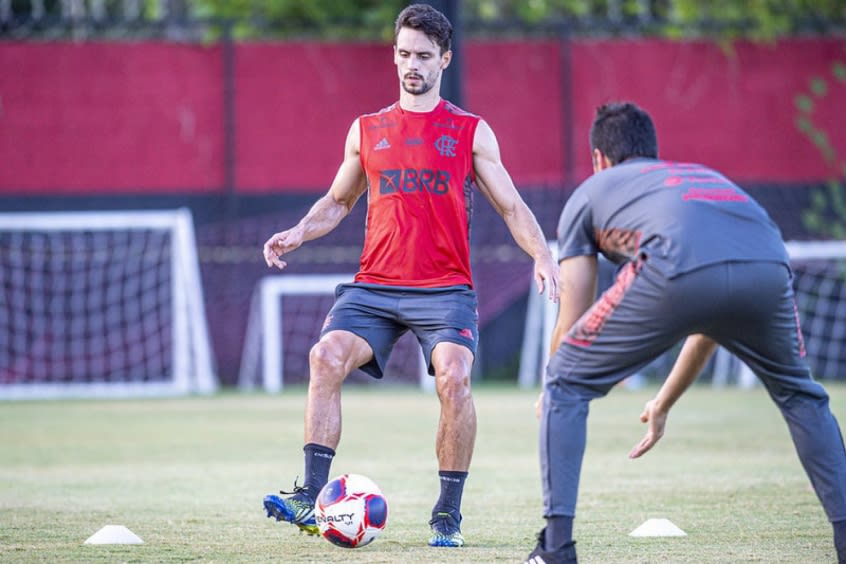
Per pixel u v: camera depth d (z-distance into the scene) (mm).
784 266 12852
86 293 54750
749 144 57938
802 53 58219
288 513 15781
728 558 14734
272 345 53906
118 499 21156
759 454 28172
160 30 55500
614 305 12727
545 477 12758
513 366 57094
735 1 59312
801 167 58094
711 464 26141
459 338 16609
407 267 16969
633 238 12953
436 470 25641
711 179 13195
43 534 17031
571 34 57312
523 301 56969
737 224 12828
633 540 16234
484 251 56750
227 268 55594
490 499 21078
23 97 54625
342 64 56406
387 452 29281
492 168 17125
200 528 17656
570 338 12961
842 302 56844
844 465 13094
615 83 57562
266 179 55906
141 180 55250
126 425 37156
